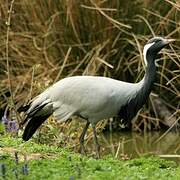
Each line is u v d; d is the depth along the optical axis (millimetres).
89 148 14539
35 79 16625
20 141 12031
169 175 9500
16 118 13656
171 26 16828
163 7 16859
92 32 16891
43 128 13297
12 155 10570
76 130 13781
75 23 16844
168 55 15914
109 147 15211
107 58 16969
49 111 11898
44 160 9992
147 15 16766
